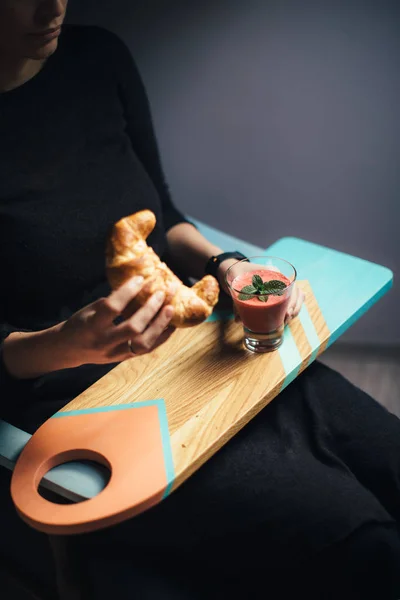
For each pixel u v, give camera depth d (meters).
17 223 1.46
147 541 1.35
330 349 2.69
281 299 1.34
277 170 2.38
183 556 1.36
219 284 1.62
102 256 1.57
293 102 2.24
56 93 1.54
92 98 1.60
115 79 1.66
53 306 1.56
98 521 1.10
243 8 2.11
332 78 2.18
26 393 1.45
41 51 1.37
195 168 2.42
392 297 2.56
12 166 1.48
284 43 2.15
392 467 1.41
